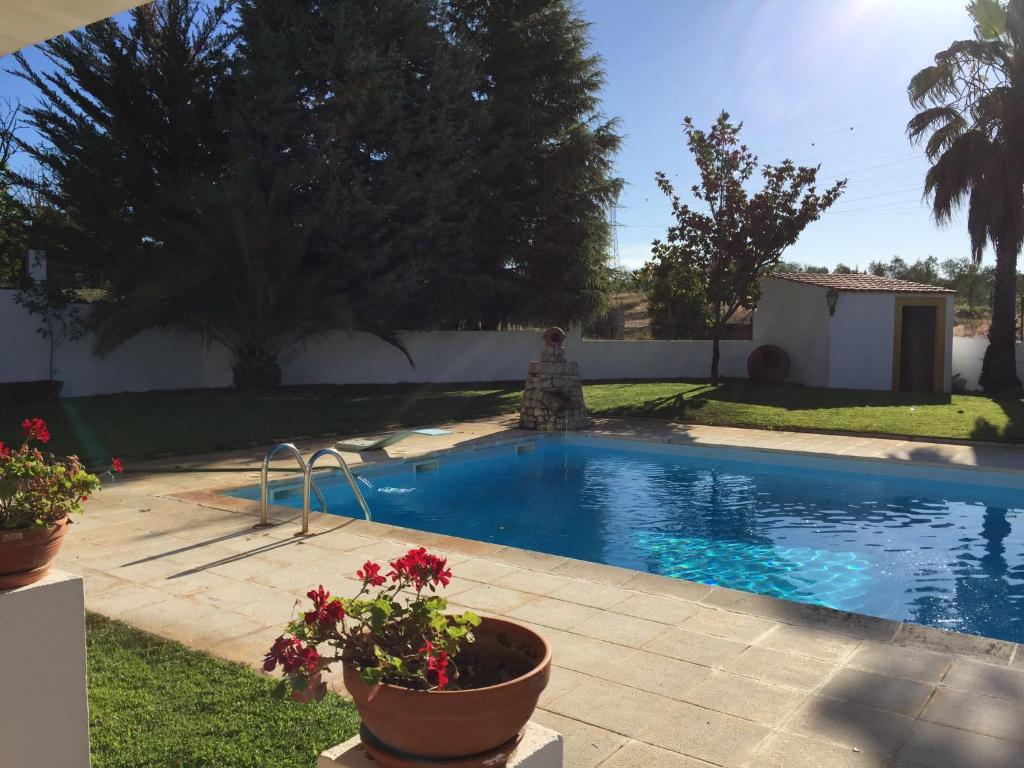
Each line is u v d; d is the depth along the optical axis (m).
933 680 3.94
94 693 3.69
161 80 18.23
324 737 3.27
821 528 8.80
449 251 20.88
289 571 5.84
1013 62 18.06
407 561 2.36
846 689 3.84
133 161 18.08
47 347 17.61
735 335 28.95
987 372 20.27
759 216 18.89
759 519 9.21
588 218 23.81
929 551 7.93
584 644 4.43
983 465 10.63
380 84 19.06
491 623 2.46
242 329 19.08
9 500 2.72
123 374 19.05
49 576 2.78
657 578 5.66
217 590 5.40
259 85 18.69
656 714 3.59
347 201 18.72
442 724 1.98
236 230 17.17
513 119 22.08
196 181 17.41
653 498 10.26
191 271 17.31
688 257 19.94
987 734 3.39
